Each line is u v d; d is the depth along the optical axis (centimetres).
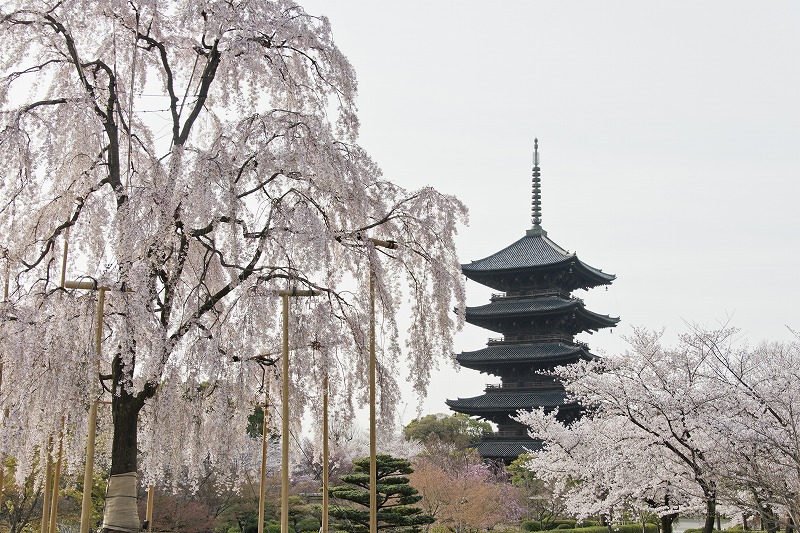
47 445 1221
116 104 1265
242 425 1289
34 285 1168
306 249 1077
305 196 1154
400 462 2212
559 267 5109
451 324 1241
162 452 1180
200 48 1331
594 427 2111
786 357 1741
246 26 1215
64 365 1073
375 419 1202
